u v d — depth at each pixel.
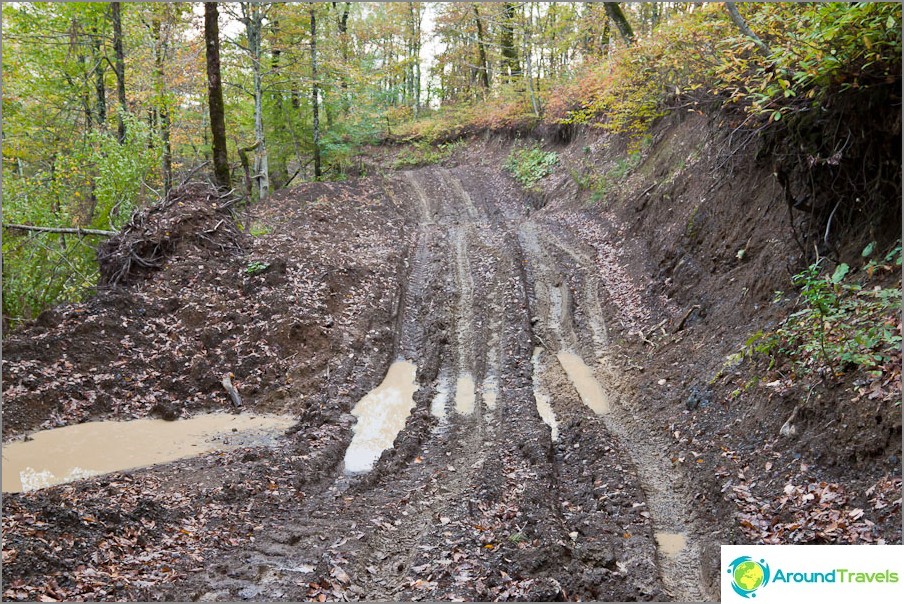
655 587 5.06
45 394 8.42
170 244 11.89
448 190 24.11
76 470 7.24
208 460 7.54
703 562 5.41
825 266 7.71
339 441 8.24
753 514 5.61
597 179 17.70
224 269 11.89
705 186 11.66
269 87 21.06
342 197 20.27
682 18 10.41
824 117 7.42
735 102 9.17
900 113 6.63
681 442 7.51
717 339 8.83
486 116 31.12
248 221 16.14
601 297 12.72
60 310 9.95
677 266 11.21
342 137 23.56
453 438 8.41
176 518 5.97
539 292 13.45
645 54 11.51
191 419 8.93
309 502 6.78
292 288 11.84
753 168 10.20
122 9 17.73
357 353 10.84
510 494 6.48
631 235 14.11
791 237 8.54
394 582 5.19
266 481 6.96
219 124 13.98
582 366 10.59
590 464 7.36
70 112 18.42
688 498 6.52
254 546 5.72
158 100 16.48
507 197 22.47
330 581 5.08
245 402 9.44
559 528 5.71
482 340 11.55
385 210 20.05
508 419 8.68
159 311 10.58
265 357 10.17
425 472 7.50
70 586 4.70
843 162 7.44
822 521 5.14
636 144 15.77
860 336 5.97
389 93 34.28
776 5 7.50
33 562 4.76
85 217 14.59
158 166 16.14
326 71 21.27
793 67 6.95
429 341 11.70
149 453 7.81
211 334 10.33
